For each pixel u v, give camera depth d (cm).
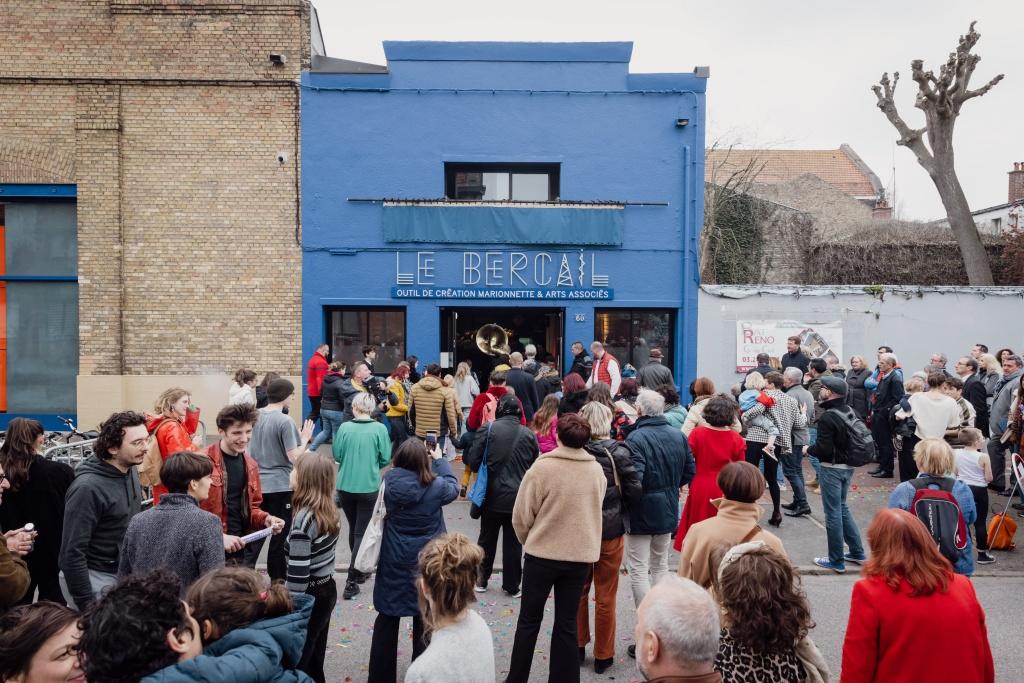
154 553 352
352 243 1324
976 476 699
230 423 477
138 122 1295
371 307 1349
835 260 1820
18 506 442
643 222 1345
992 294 1330
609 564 484
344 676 473
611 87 1336
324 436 1077
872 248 1805
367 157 1325
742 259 1919
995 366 1038
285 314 1317
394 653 434
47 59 1284
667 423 535
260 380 1311
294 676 264
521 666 429
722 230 1931
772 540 363
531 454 610
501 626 556
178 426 544
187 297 1306
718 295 1340
